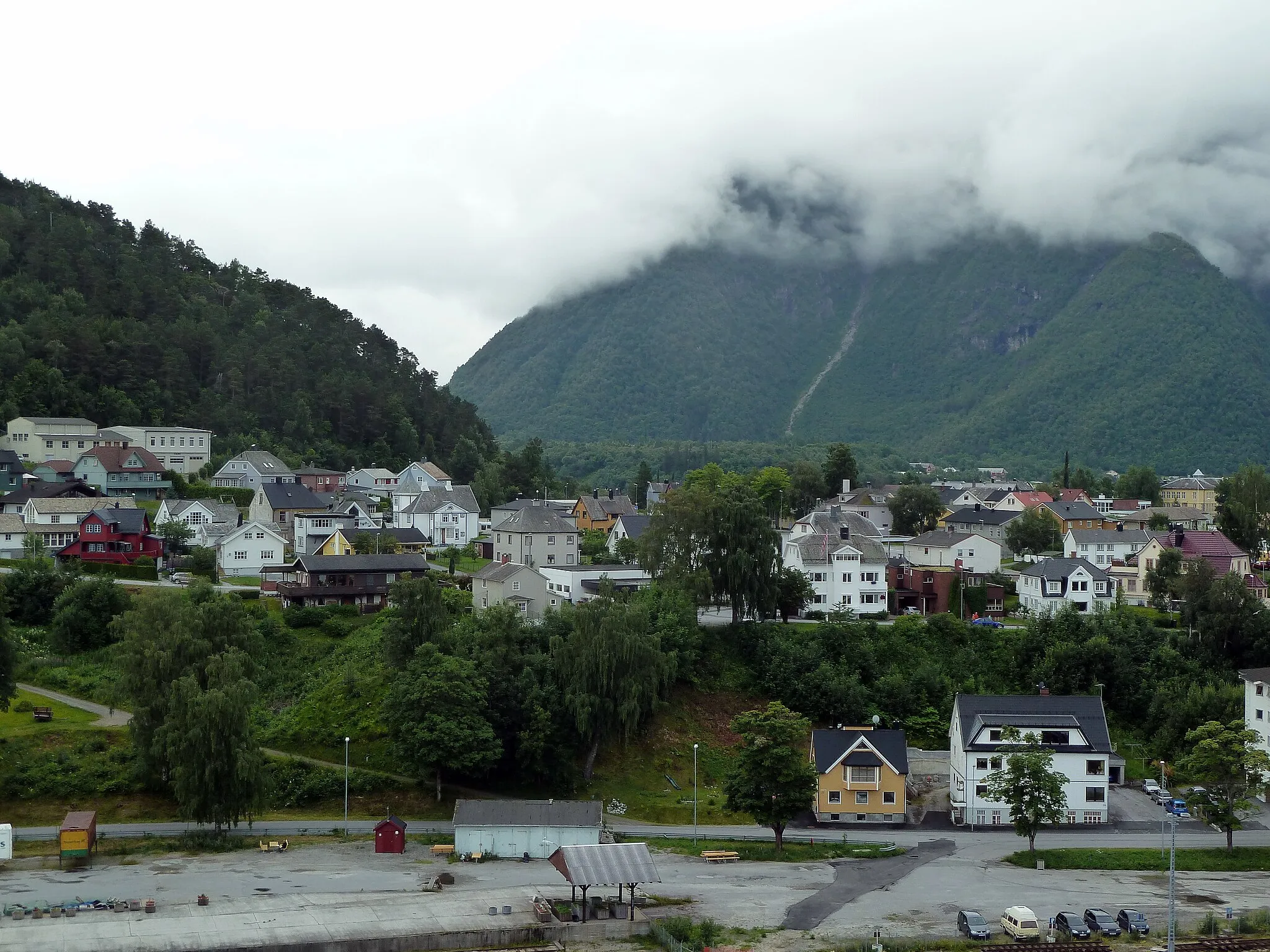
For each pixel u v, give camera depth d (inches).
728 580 6072.8
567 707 4948.3
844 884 3914.9
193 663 4589.1
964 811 4717.0
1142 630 6186.0
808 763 5034.5
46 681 5369.1
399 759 4702.3
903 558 7372.1
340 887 3777.1
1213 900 3757.4
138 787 4598.9
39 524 7209.6
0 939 3230.8
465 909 3585.1
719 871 4057.6
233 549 6919.3
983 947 3319.4
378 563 6269.7
